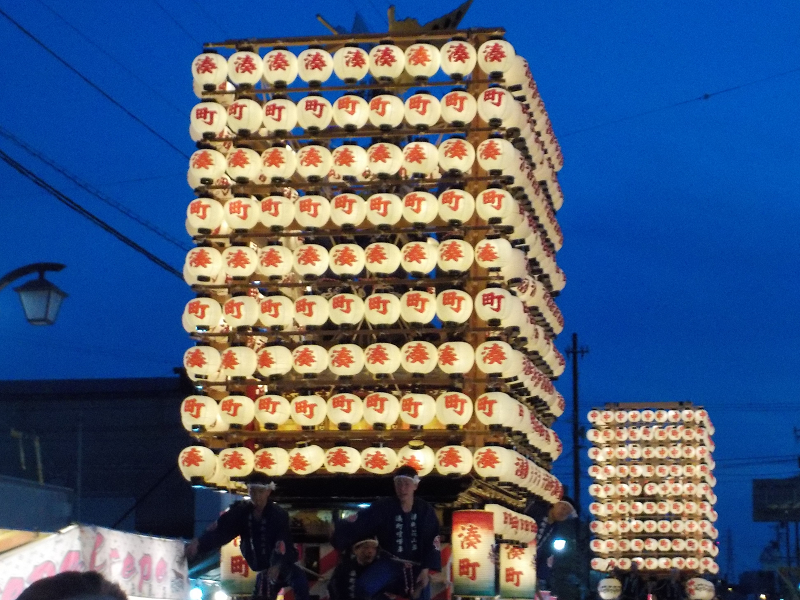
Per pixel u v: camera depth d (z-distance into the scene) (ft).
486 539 32.99
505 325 33.94
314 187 35.60
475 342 35.17
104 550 21.52
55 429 66.03
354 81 35.58
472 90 35.94
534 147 38.60
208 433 34.81
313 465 34.22
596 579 114.52
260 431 34.81
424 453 33.68
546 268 40.81
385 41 35.40
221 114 35.22
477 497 36.99
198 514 63.21
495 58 34.94
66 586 9.30
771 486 145.59
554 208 46.16
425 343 33.71
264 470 34.09
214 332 35.60
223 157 35.14
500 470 33.22
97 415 66.13
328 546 35.09
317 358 34.01
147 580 23.44
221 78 35.68
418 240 34.40
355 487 34.42
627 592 73.26
